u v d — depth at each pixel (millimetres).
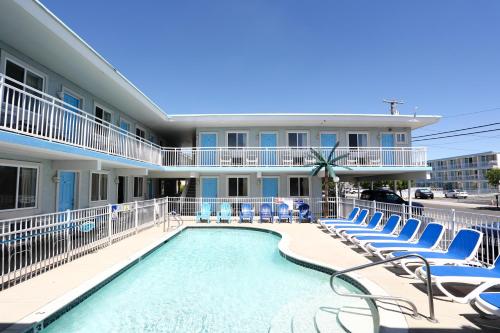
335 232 11312
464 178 69312
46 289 5449
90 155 9430
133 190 17609
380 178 20938
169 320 5094
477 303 4105
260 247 11023
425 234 7621
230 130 19438
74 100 11508
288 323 4898
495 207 32062
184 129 20922
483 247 6879
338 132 19375
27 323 4207
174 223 15344
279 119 17578
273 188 19156
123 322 5020
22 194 8977
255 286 6750
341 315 4891
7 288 5488
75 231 7922
